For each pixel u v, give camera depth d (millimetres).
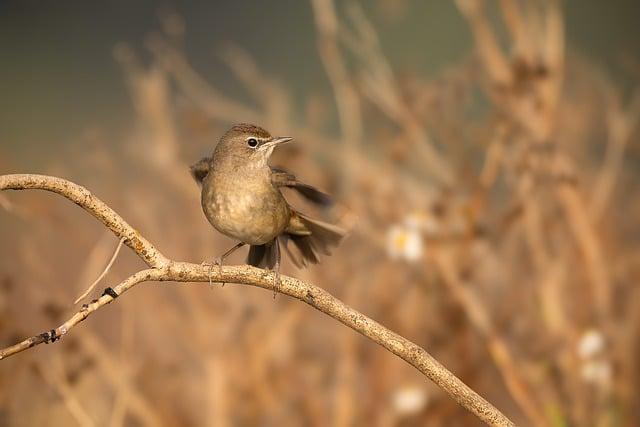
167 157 14500
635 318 12414
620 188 15688
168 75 19906
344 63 15633
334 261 13016
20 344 6609
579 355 11711
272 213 9391
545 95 13016
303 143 14492
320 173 13281
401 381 12234
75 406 10547
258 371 12117
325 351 12672
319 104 16984
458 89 14266
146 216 14375
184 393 12344
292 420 12062
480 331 11695
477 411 7156
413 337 12203
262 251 9828
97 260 13148
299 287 7305
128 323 12250
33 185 6812
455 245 12156
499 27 16500
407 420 11711
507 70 13352
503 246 13234
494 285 13055
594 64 18469
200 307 12461
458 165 13578
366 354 12438
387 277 12750
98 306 6898
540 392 11672
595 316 12344
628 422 11781
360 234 13078
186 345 12727
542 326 12227
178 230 14156
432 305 12281
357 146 14195
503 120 12945
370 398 12125
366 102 14633
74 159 15945
